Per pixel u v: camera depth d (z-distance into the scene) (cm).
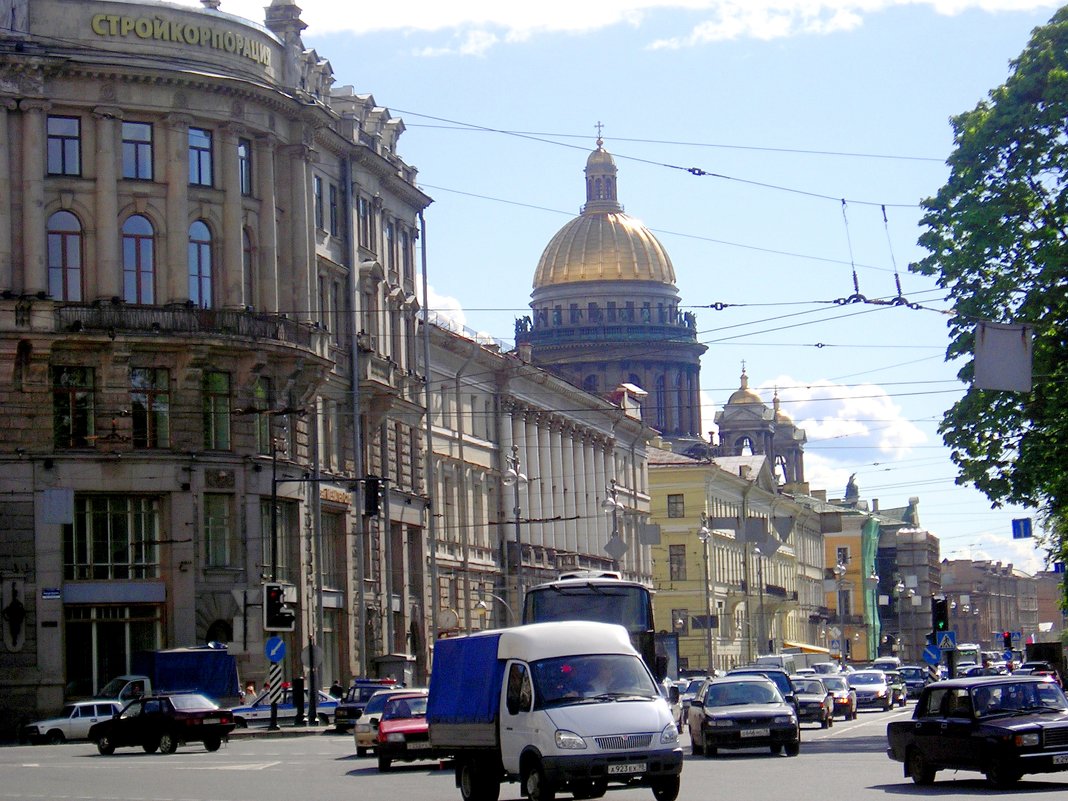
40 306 7481
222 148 8012
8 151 7575
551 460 13025
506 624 11588
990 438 6238
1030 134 6225
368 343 9181
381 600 9212
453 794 3822
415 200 10294
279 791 3994
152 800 3741
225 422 7894
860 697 9925
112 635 7625
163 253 7838
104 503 7638
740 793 3538
